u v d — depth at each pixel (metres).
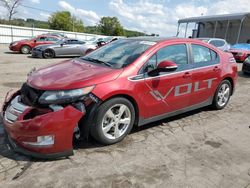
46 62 12.56
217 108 5.30
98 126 3.28
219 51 5.14
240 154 3.48
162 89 3.91
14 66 10.59
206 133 4.12
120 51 4.08
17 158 3.07
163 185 2.71
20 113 3.01
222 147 3.66
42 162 3.01
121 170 2.94
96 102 3.18
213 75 4.82
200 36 29.88
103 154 3.27
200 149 3.56
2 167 2.88
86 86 3.13
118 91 3.34
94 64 3.82
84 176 2.79
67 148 3.01
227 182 2.83
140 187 2.66
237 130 4.33
